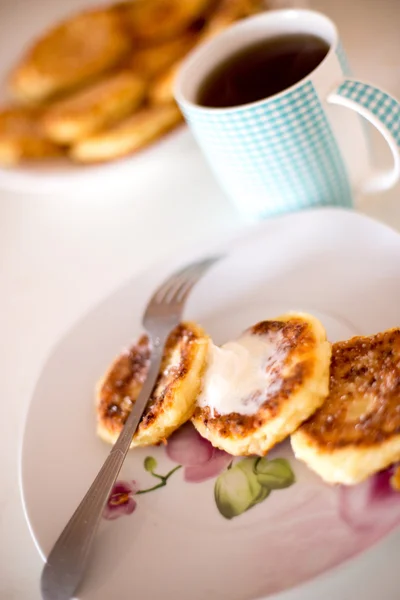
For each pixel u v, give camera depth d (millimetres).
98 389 416
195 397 383
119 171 564
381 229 416
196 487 365
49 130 582
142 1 646
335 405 354
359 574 335
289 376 358
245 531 345
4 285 542
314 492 344
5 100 667
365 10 592
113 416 396
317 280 421
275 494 350
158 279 460
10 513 405
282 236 442
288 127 403
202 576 337
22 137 592
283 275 432
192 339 398
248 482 358
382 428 332
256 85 440
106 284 505
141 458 383
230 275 444
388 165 457
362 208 460
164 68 595
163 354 408
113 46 632
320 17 424
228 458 369
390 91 502
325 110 402
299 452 349
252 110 399
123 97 577
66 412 417
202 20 619
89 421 410
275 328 387
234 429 360
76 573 339
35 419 415
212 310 436
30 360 485
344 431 342
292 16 437
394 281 397
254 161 422
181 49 601
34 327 504
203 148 443
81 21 668
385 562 334
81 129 568
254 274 439
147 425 378
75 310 500
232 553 340
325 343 371
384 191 461
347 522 328
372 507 327
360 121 418
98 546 357
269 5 583
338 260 421
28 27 771
